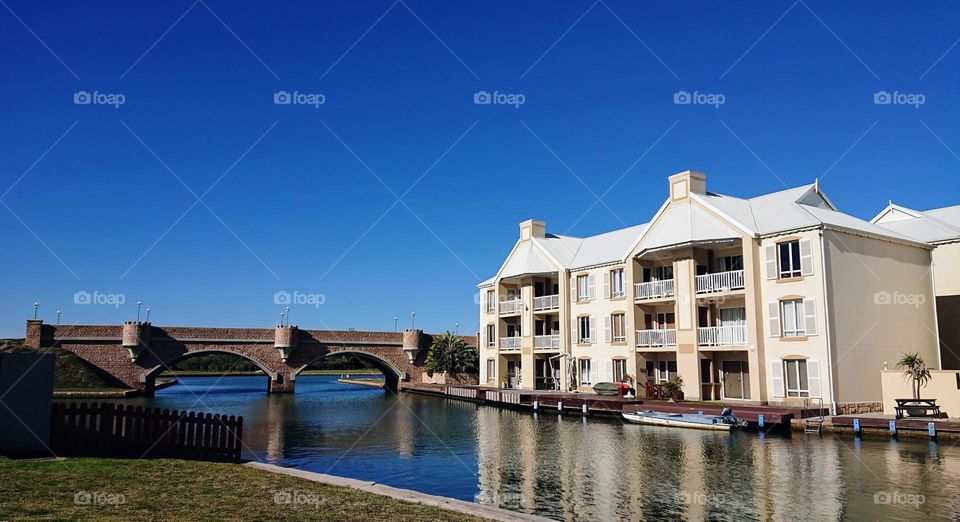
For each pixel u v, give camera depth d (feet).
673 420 108.37
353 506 39.22
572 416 131.75
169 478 45.42
